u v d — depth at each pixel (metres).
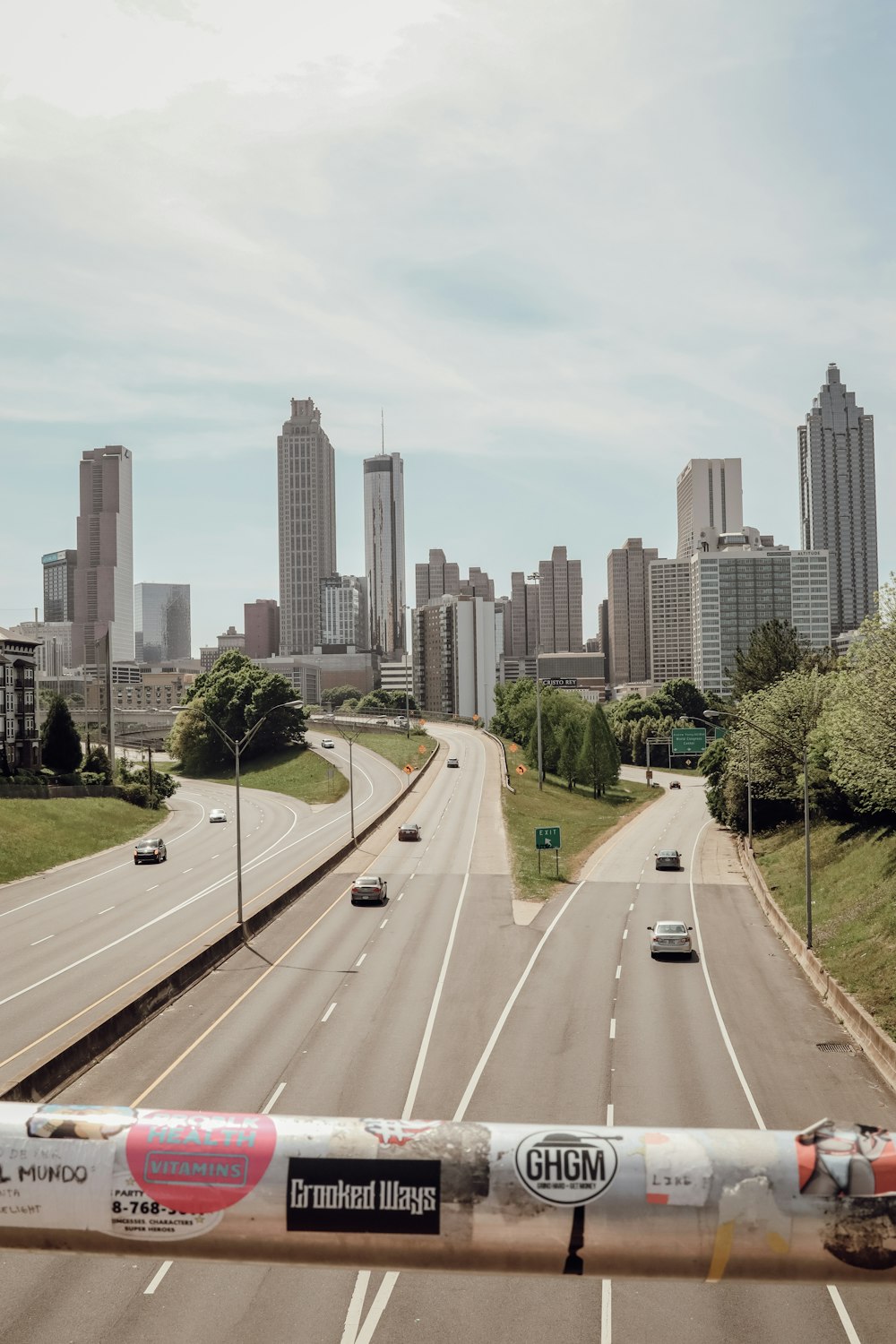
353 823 85.06
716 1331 16.11
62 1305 16.81
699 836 89.75
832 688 70.25
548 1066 29.28
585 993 38.28
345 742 169.00
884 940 39.72
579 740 131.62
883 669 49.97
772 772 75.81
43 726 111.94
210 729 160.00
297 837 87.25
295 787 130.88
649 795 138.12
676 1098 26.69
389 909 55.94
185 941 46.75
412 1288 17.48
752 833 81.38
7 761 105.81
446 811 98.56
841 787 58.78
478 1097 26.62
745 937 49.31
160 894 60.69
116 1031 32.06
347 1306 16.81
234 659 176.00
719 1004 36.72
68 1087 27.47
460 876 66.81
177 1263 18.34
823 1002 37.22
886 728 49.50
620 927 51.53
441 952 45.34
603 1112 25.59
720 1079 28.31
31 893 62.28
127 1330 16.00
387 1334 15.95
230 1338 15.79
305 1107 25.81
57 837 79.44
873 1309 16.81
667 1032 33.03
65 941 48.06
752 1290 17.47
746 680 97.81
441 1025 33.69
